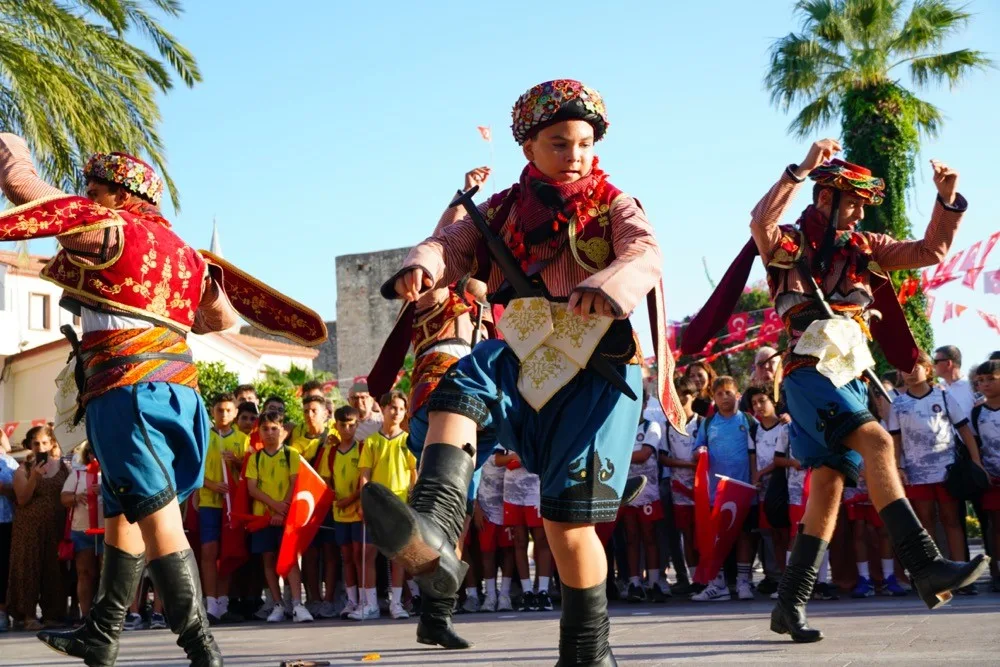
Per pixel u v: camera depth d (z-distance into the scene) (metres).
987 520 8.52
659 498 9.38
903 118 19.75
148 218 3.91
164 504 3.62
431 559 2.39
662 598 9.37
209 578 9.37
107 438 3.61
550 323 2.98
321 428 9.93
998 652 3.95
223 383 28.09
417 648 5.59
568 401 2.95
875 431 4.55
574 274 3.02
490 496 9.36
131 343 3.66
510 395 2.97
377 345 46.06
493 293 3.22
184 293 3.85
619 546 9.96
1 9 12.59
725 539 8.77
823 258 4.80
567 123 3.02
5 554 10.15
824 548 4.82
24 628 9.88
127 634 8.30
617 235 2.94
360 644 6.01
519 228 3.06
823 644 4.57
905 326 5.01
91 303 3.69
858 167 4.78
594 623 3.00
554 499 2.95
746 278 4.98
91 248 3.64
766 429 9.16
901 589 8.50
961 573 4.26
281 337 4.35
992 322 13.61
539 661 4.47
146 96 13.64
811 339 4.67
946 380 9.03
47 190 3.72
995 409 8.54
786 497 8.73
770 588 9.67
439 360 5.61
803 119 20.67
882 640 4.61
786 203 4.71
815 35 20.75
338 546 9.61
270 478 9.36
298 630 7.69
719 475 9.02
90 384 3.65
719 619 6.54
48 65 12.64
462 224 3.12
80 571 9.94
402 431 9.30
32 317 32.34
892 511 4.45
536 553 9.25
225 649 5.96
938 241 4.76
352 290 46.66
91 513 9.73
